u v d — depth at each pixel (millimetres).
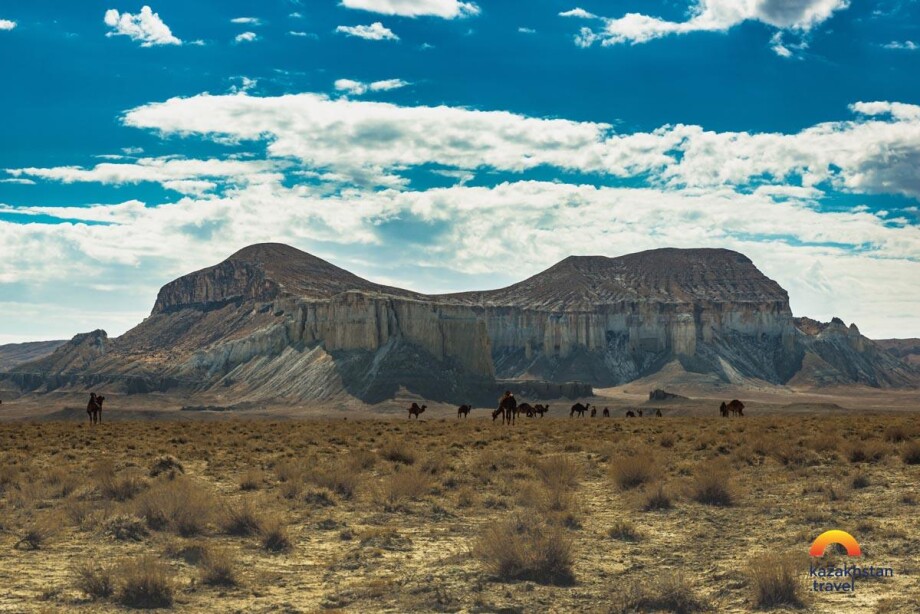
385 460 36844
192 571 17391
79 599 15047
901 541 18734
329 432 59594
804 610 13930
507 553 16500
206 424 80000
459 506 25188
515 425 68938
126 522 20984
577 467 32062
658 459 33281
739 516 22828
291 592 15836
